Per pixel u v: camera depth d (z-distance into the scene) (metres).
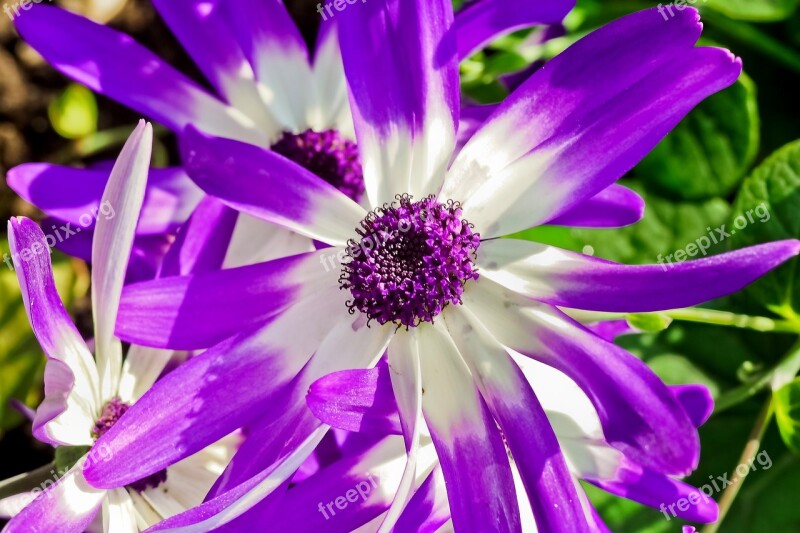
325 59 0.22
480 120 0.22
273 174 0.20
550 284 0.20
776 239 0.24
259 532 0.20
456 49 0.20
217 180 0.20
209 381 0.20
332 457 0.22
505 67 0.24
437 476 0.21
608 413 0.20
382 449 0.21
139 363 0.22
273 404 0.20
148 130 0.20
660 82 0.20
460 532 0.19
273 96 0.22
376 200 0.20
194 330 0.20
